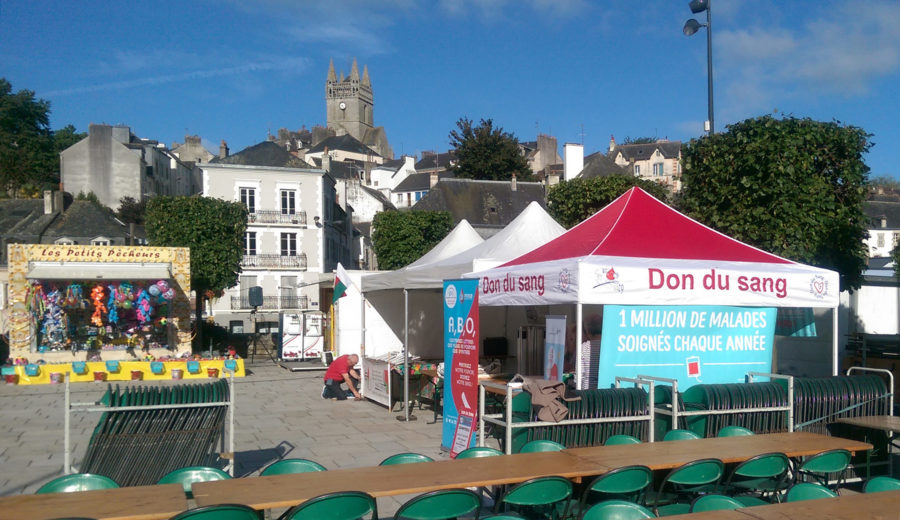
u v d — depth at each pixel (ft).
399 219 104.01
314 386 52.90
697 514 12.66
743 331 26.94
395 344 50.29
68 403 20.15
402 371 39.11
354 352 57.06
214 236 79.20
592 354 29.19
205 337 84.28
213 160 152.46
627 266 24.20
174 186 223.10
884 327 49.34
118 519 12.28
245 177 133.28
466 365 25.17
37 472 26.09
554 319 24.22
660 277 24.62
